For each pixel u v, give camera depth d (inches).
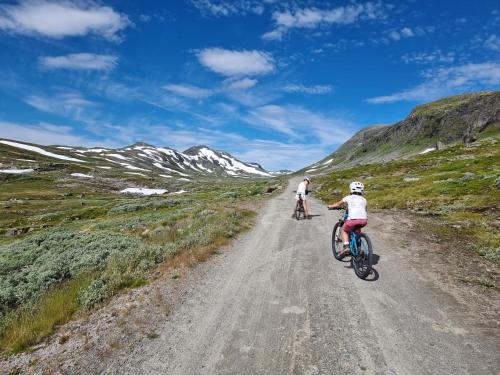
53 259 457.7
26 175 4384.8
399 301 273.9
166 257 424.8
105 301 301.3
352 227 349.4
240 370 192.5
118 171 6747.1
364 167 3218.5
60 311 277.7
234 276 353.7
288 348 212.7
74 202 2807.6
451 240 457.7
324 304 274.2
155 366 201.2
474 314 245.8
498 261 356.5
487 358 193.8
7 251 574.6
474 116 6382.9
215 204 1061.1
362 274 328.8
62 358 216.1
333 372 186.7
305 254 430.6
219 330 239.1
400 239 482.0
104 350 221.3
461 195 803.4
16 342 235.6
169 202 1595.7
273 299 289.4
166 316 265.0
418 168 2149.4
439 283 308.0
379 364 192.1
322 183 2256.4
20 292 331.6
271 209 929.5
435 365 189.3
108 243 519.5
